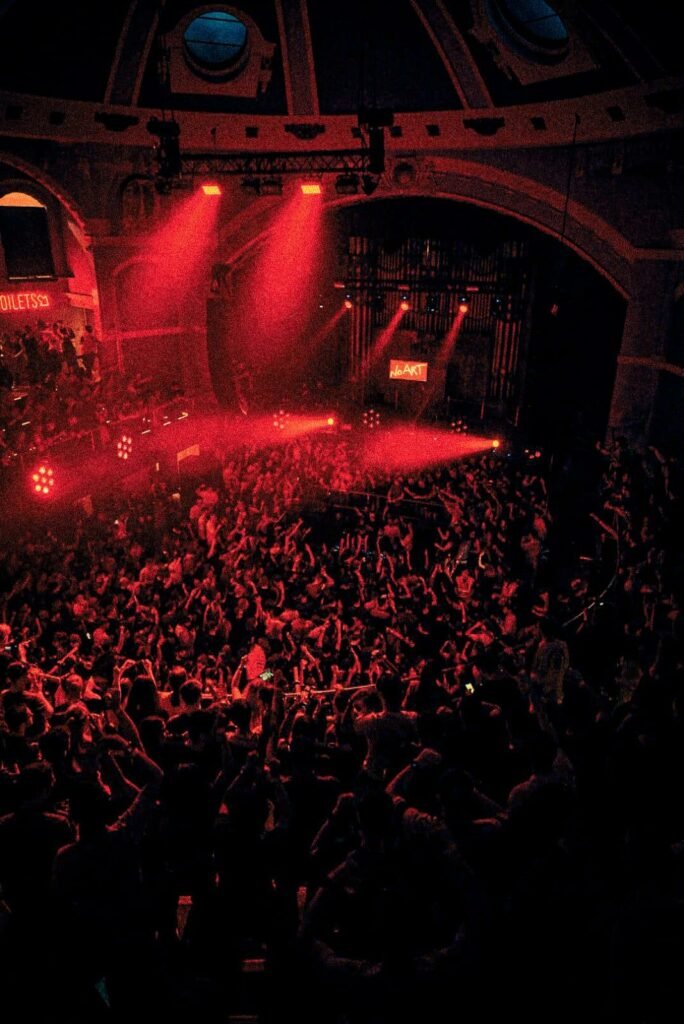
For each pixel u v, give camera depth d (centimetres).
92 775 357
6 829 286
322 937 284
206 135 1658
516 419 2392
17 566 1277
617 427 1642
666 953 267
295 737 377
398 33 1359
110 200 1764
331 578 1315
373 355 2598
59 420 1521
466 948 265
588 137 1431
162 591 1245
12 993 271
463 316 2409
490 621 906
